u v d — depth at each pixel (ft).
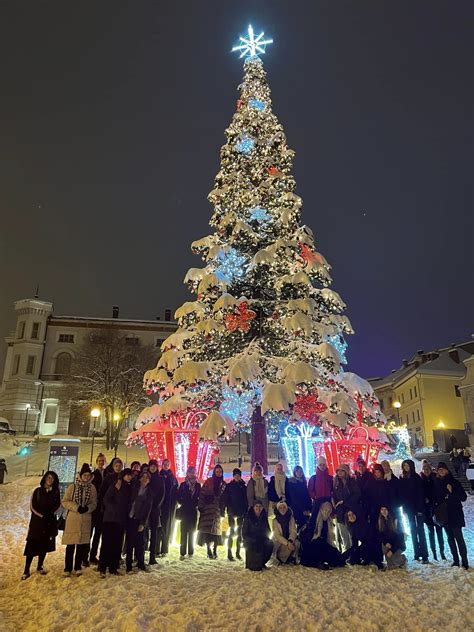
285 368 39.86
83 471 28.86
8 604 23.03
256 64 60.44
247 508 31.01
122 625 18.56
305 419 40.68
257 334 48.26
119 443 138.72
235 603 21.08
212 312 45.32
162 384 45.62
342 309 48.14
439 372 170.60
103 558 26.66
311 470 45.01
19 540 38.11
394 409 206.69
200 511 31.58
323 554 27.99
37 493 28.25
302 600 21.54
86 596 22.57
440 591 22.75
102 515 28.91
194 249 50.60
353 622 19.04
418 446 167.94
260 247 50.90
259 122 54.95
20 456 111.04
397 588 23.43
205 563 29.32
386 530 27.94
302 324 41.39
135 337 185.98
